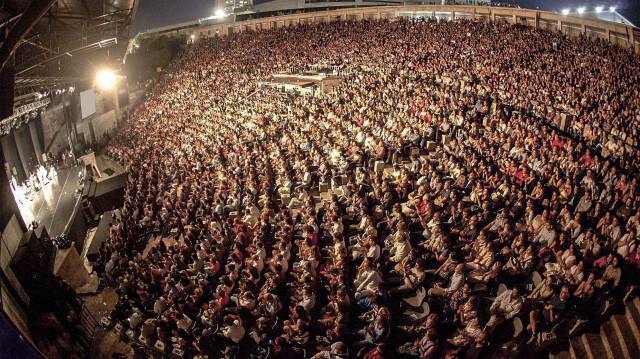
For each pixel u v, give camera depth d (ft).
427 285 31.63
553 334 25.14
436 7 200.75
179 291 36.52
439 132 60.34
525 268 29.66
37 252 42.55
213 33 281.33
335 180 52.42
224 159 74.84
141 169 88.22
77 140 130.31
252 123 100.07
